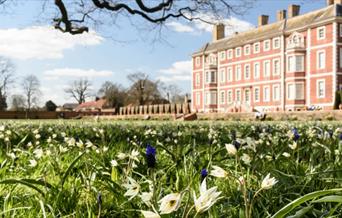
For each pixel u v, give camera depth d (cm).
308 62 6250
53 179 342
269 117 3334
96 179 331
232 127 1163
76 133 827
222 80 8300
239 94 7794
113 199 269
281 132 849
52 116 7500
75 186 284
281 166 373
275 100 6838
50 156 427
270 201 247
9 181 238
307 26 6203
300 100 6350
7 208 248
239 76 7788
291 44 6400
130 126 1257
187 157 405
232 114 3747
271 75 6919
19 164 429
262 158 356
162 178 307
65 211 247
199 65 8956
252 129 904
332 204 248
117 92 12550
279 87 6712
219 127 1164
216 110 8481
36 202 262
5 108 9762
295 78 6356
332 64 5800
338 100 4812
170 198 128
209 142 577
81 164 378
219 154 463
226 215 227
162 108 5484
